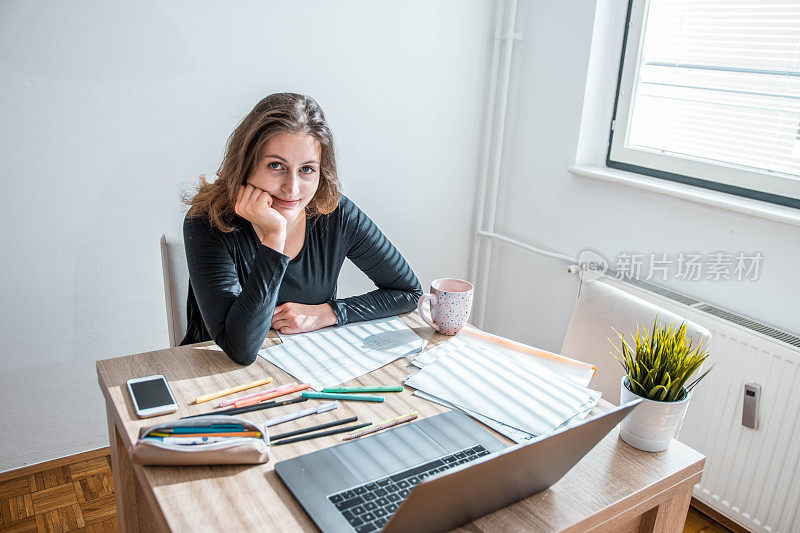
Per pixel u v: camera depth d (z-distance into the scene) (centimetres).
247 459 90
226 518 80
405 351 128
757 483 170
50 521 174
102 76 175
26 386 188
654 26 200
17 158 170
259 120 121
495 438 99
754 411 165
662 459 98
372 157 228
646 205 200
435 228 253
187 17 182
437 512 74
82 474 194
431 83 231
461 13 229
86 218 184
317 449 95
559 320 236
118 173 185
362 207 232
